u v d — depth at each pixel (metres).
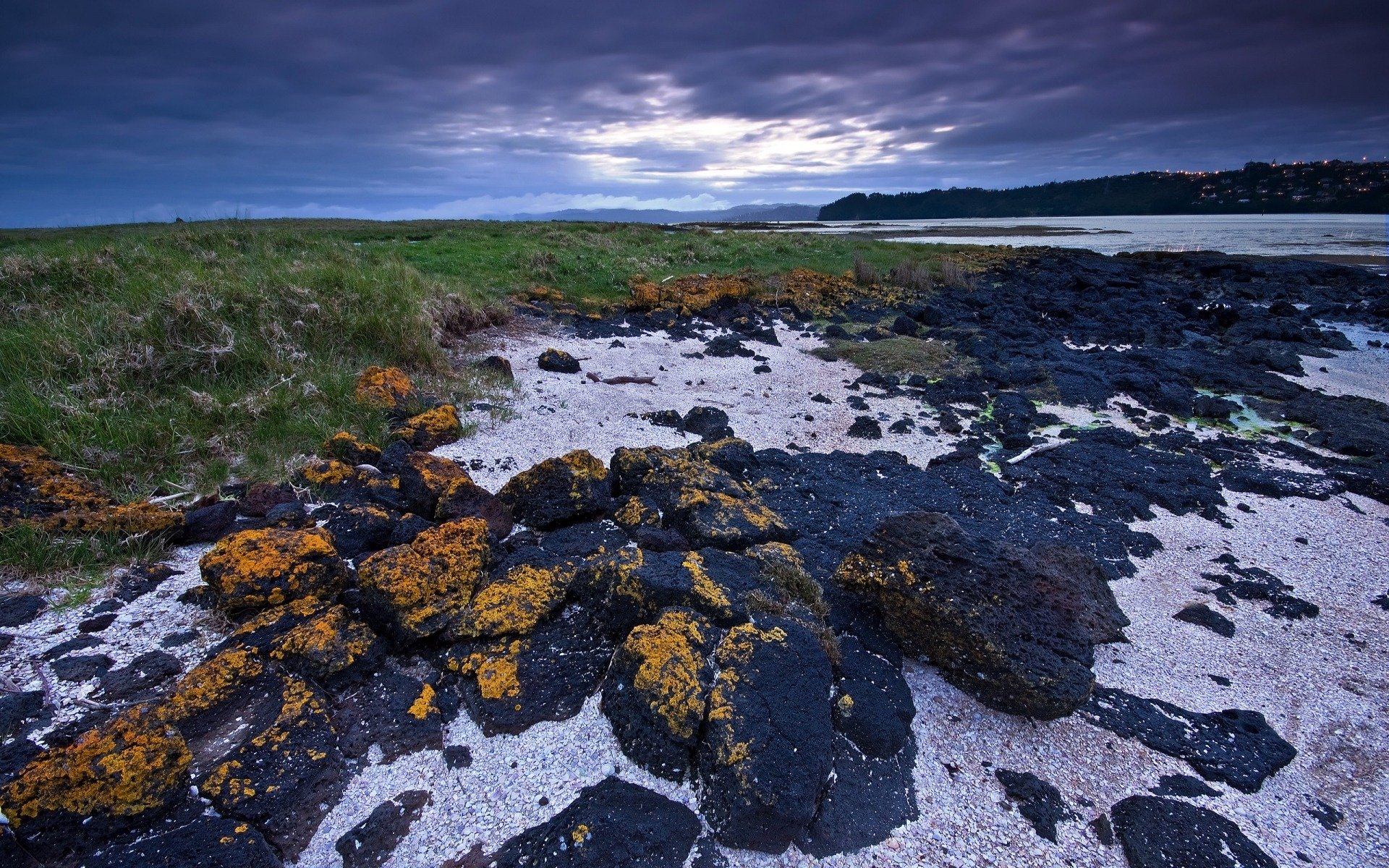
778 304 14.28
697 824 2.91
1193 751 3.57
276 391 6.41
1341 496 6.93
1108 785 3.34
